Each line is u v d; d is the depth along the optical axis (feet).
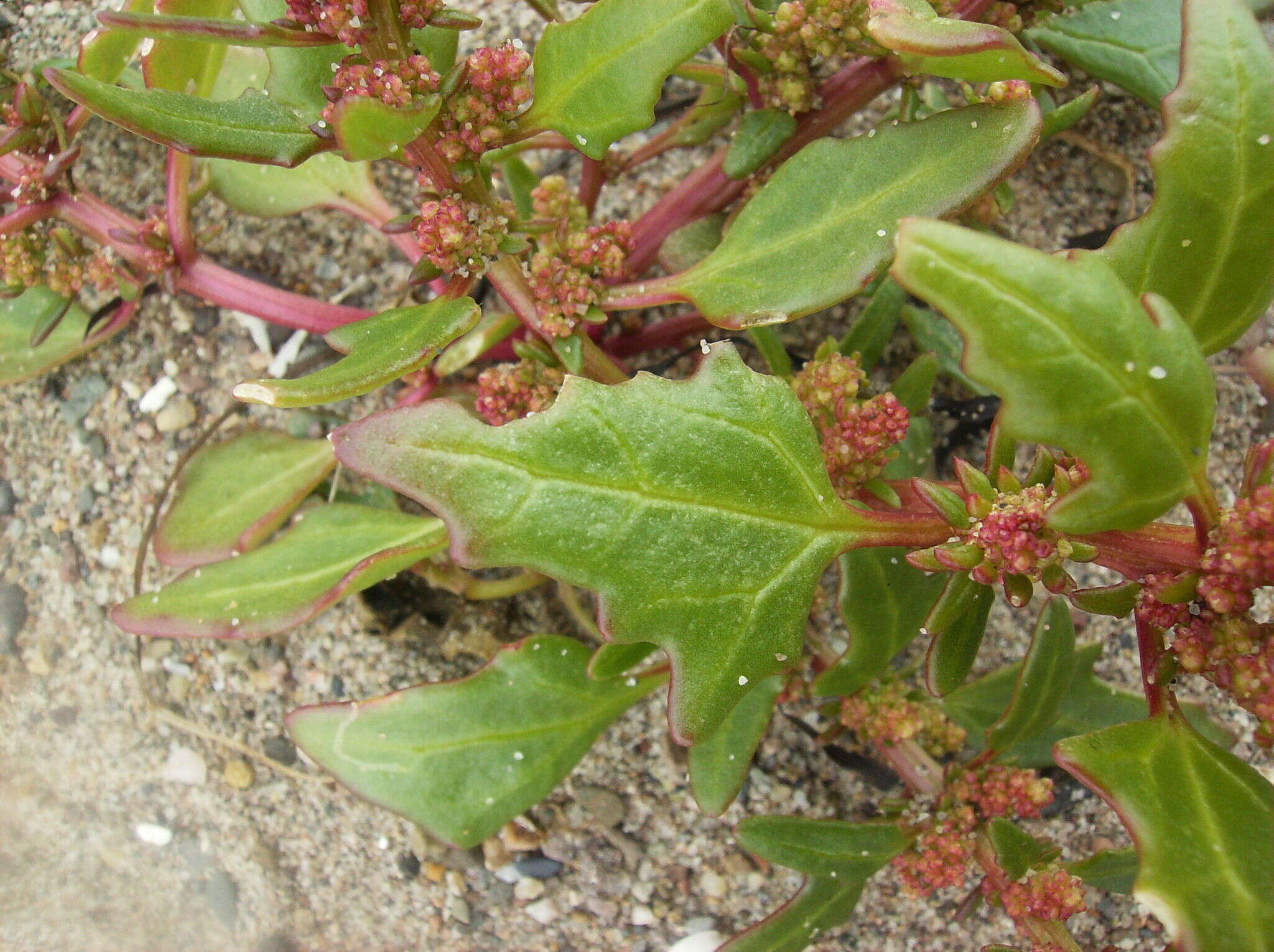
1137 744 0.27
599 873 0.44
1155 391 0.24
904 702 0.38
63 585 0.46
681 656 0.28
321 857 0.46
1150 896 0.25
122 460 0.45
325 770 0.38
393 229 0.33
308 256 0.46
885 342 0.39
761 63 0.36
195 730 0.46
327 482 0.45
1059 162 0.45
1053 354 0.24
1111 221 0.45
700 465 0.28
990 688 0.41
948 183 0.31
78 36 0.46
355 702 0.38
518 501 0.27
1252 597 0.26
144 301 0.45
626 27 0.30
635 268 0.42
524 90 0.31
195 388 0.45
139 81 0.44
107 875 0.49
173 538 0.42
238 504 0.42
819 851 0.36
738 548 0.28
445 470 0.26
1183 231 0.29
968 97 0.36
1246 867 0.25
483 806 0.38
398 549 0.35
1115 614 0.28
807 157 0.33
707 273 0.34
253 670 0.45
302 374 0.45
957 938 0.44
